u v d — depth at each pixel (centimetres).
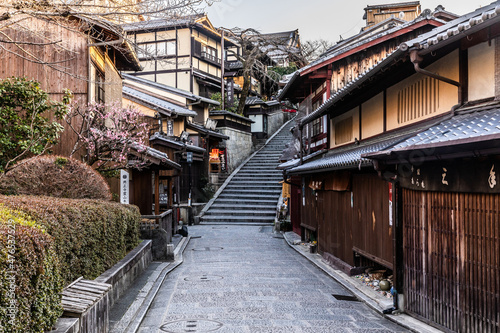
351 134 1466
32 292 420
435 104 887
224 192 3347
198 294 1032
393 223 880
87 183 1077
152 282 1111
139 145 1584
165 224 1770
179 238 2120
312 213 1789
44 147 1244
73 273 667
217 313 862
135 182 1772
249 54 3944
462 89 782
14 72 1376
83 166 1104
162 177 2188
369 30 2041
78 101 1395
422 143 655
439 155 666
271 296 1014
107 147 1444
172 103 3206
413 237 827
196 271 1351
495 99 708
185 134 2773
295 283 1171
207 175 3406
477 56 752
